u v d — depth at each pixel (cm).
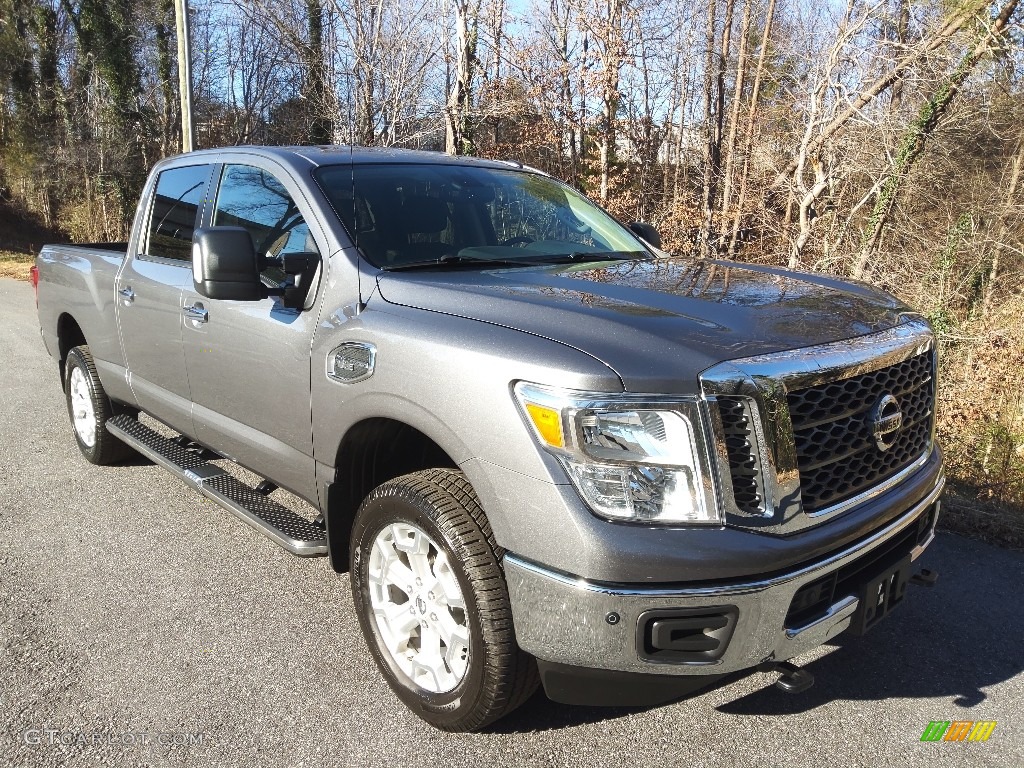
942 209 1455
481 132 1981
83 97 3512
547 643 232
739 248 1520
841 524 242
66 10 3428
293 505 473
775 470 227
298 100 2744
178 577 391
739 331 245
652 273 319
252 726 281
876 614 265
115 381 493
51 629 342
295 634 342
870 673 319
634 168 1853
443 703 270
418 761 264
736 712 293
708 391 222
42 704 291
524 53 1744
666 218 1633
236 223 385
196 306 388
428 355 260
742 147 1534
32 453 571
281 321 332
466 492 259
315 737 276
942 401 674
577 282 295
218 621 351
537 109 1802
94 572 395
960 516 461
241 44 3444
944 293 1112
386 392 274
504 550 242
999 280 1284
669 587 220
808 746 274
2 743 269
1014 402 669
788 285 307
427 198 366
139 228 468
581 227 407
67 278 537
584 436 222
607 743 275
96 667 315
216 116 3638
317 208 337
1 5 3512
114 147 3306
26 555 412
